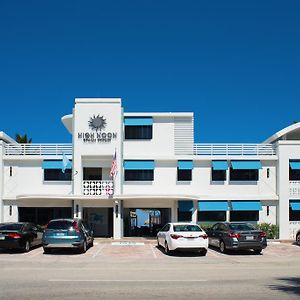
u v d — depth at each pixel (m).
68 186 33.25
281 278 13.58
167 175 33.50
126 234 34.03
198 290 11.19
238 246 21.64
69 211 33.19
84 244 22.48
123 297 10.17
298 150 33.53
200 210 33.09
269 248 25.69
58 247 21.53
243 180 33.75
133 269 16.02
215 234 24.11
